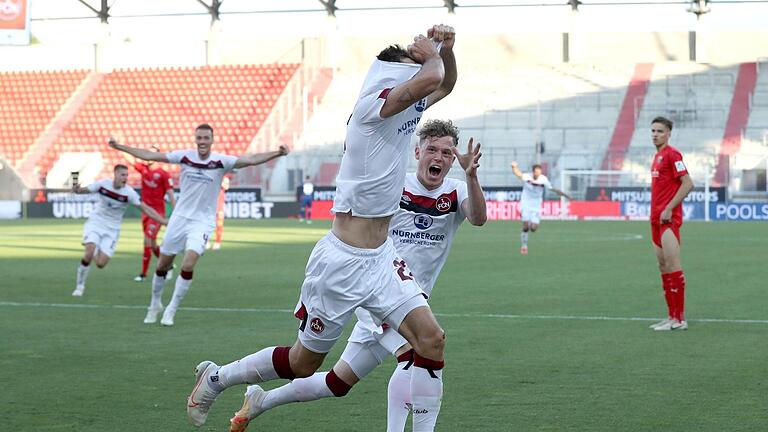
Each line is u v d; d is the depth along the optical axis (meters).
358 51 54.12
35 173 47.53
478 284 16.30
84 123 51.69
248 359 6.09
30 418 6.89
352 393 7.73
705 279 17.03
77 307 13.37
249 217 44.81
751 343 10.20
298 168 45.84
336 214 5.75
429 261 6.52
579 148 46.75
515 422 6.74
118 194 15.17
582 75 50.59
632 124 47.34
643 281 16.75
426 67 5.37
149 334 10.86
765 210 41.78
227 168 11.97
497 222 40.91
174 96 52.50
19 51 57.88
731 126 46.50
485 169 46.06
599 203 43.38
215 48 55.34
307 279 5.80
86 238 14.98
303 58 54.69
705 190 42.59
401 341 6.09
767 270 18.72
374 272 5.69
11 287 15.98
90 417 6.93
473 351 9.66
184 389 7.88
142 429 6.60
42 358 9.30
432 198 6.42
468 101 49.88
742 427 6.59
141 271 18.80
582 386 7.97
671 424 6.68
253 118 50.47
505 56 52.88
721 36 50.97
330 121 49.47
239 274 18.22
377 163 5.57
